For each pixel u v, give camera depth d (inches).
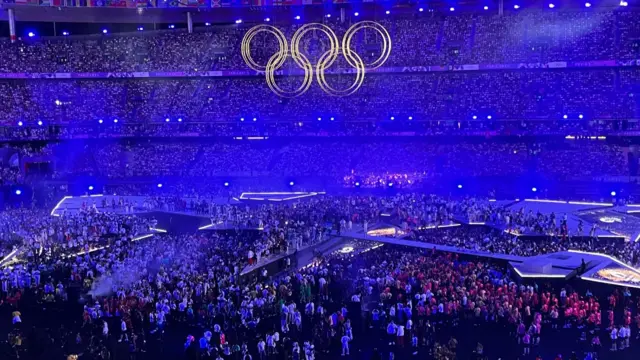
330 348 1787.6
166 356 1765.5
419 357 1720.0
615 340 1761.8
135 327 1910.7
